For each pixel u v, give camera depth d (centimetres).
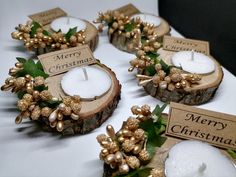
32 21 20
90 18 24
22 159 14
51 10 21
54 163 14
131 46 20
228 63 20
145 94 18
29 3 22
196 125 13
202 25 22
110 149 12
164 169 11
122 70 19
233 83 19
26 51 20
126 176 11
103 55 20
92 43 20
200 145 12
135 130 12
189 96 16
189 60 17
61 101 14
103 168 13
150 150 12
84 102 15
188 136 13
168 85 16
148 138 12
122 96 17
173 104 13
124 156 12
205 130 13
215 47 21
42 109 14
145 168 12
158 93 17
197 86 16
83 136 15
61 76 16
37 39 18
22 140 14
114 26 20
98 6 24
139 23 20
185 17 23
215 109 17
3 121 15
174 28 25
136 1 25
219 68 18
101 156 12
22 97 14
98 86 15
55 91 15
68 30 19
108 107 15
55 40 18
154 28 21
